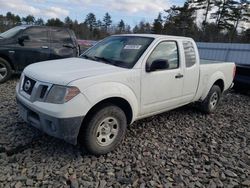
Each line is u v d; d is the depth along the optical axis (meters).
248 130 5.64
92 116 3.76
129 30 58.19
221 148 4.61
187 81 5.32
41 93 3.72
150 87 4.49
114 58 4.58
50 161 3.75
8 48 8.29
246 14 47.12
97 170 3.62
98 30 61.97
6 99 6.41
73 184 3.27
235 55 17.45
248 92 9.59
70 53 9.48
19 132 4.55
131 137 4.72
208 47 19.08
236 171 3.91
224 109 7.22
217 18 47.66
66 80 3.60
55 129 3.59
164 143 4.60
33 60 8.80
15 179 3.29
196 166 3.93
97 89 3.72
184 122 5.76
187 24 48.59
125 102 4.20
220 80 6.56
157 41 4.70
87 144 3.81
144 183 3.41
